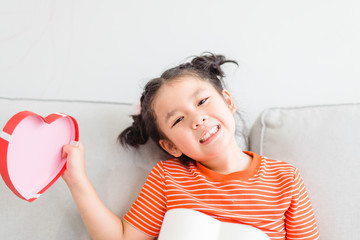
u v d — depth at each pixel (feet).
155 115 2.97
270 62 3.83
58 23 3.82
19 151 2.16
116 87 3.83
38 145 2.32
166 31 3.84
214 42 3.84
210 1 3.85
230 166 3.04
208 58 3.34
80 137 3.03
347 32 3.81
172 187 2.89
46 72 3.78
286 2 3.83
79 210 2.66
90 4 3.84
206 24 3.84
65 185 2.85
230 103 3.16
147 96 3.01
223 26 3.84
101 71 3.83
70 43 3.82
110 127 3.14
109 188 2.94
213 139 2.83
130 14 3.84
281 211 2.82
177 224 2.43
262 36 3.85
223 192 2.84
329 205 2.94
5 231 2.60
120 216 2.89
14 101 3.03
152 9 3.84
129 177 3.02
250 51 3.84
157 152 3.23
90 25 3.84
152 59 3.85
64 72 3.80
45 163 2.41
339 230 2.85
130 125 3.19
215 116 2.85
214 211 2.76
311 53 3.82
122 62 3.84
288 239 2.89
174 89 2.87
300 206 2.88
